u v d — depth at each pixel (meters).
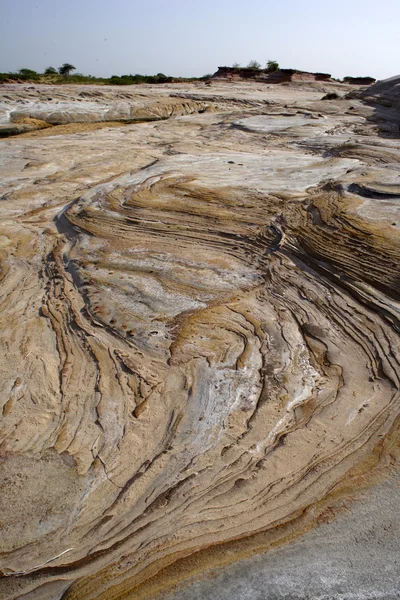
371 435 4.02
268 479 3.67
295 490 3.56
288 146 14.69
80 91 24.67
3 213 9.73
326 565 3.03
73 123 20.44
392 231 7.09
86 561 3.16
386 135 14.97
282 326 5.66
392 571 2.98
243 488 3.61
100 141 16.25
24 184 11.52
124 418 4.39
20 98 22.22
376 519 3.31
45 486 3.73
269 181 10.30
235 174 10.96
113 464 3.91
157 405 4.54
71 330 5.77
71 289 6.76
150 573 3.05
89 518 3.46
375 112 18.80
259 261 7.22
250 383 4.79
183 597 2.90
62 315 6.10
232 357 5.16
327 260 6.79
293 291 6.37
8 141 16.23
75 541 3.30
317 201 8.64
